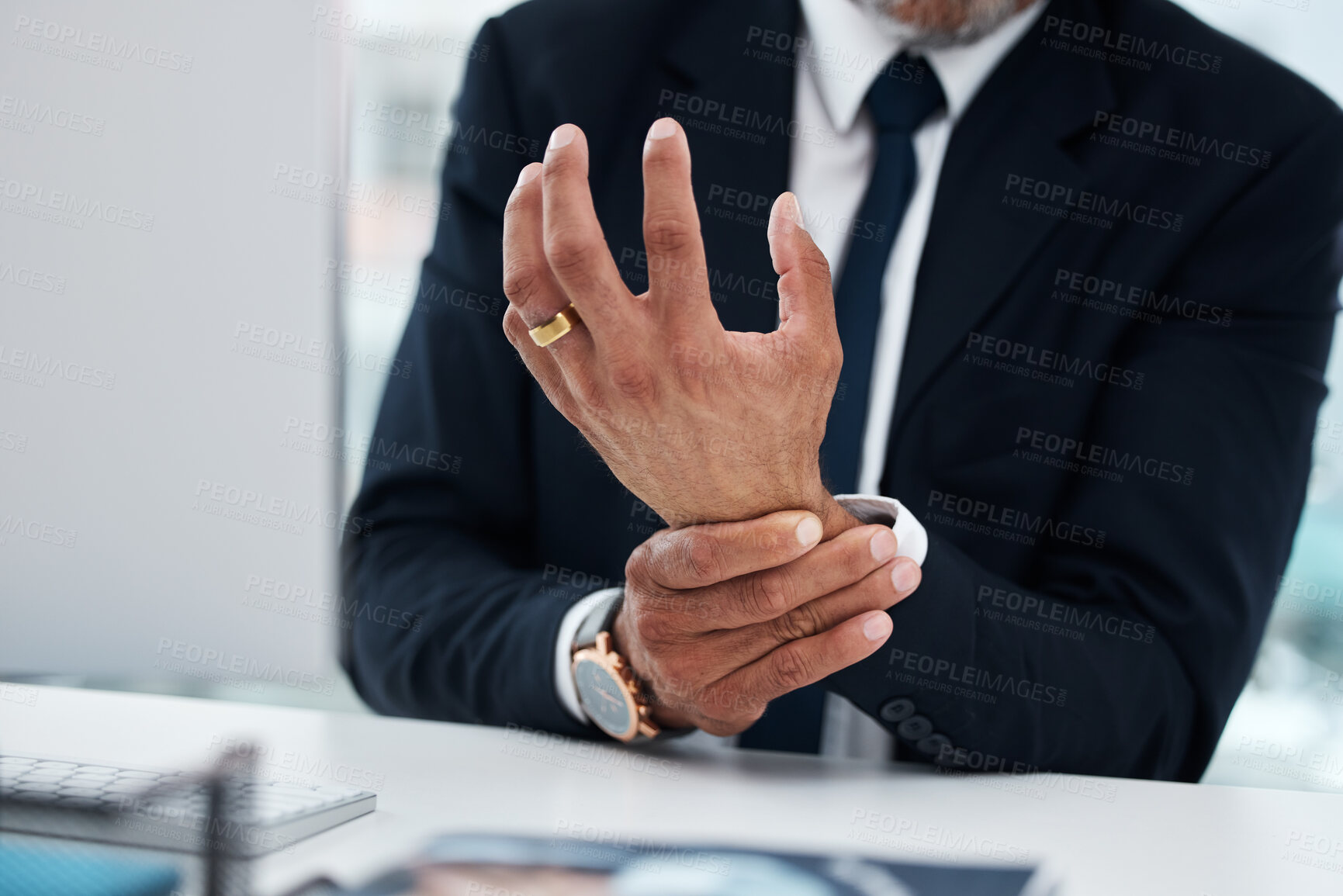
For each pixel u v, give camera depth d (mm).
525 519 1285
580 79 1297
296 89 1668
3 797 459
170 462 1613
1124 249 1199
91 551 1566
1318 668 2521
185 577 1594
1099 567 1066
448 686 1013
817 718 1173
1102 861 631
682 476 708
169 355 1630
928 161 1239
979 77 1226
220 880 418
